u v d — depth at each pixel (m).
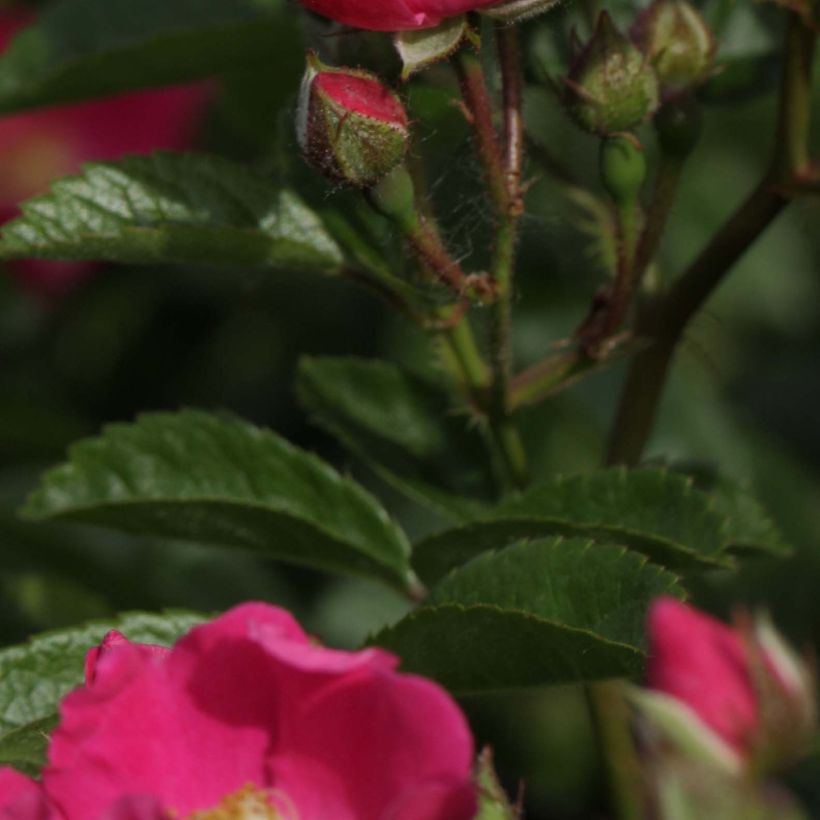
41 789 0.54
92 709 0.55
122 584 0.68
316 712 0.55
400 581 0.61
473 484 0.63
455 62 0.58
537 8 0.58
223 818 0.55
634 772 0.61
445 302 0.60
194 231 0.60
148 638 0.59
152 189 0.60
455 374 0.61
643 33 0.60
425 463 0.63
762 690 0.57
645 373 0.62
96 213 0.60
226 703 0.55
